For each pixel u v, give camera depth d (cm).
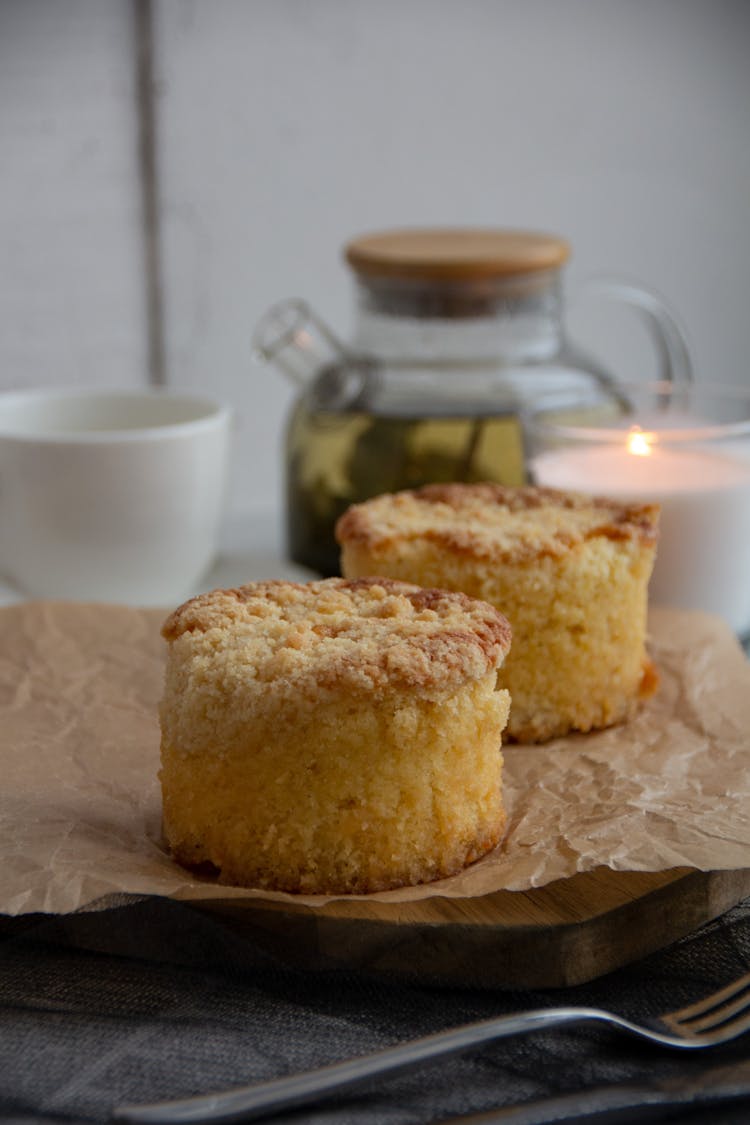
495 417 93
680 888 72
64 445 90
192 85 110
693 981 71
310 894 72
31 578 93
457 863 73
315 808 72
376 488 93
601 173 118
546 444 90
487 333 94
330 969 71
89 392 97
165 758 73
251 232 113
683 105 118
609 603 80
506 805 76
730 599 90
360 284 95
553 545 80
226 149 111
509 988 71
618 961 72
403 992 71
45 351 112
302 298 115
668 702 82
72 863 71
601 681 81
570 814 75
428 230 100
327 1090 65
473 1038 66
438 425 93
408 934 71
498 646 73
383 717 72
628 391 95
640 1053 68
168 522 92
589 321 121
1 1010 69
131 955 71
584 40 115
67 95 108
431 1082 67
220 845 72
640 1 116
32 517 91
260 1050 68
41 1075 67
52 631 85
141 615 86
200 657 73
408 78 113
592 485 88
